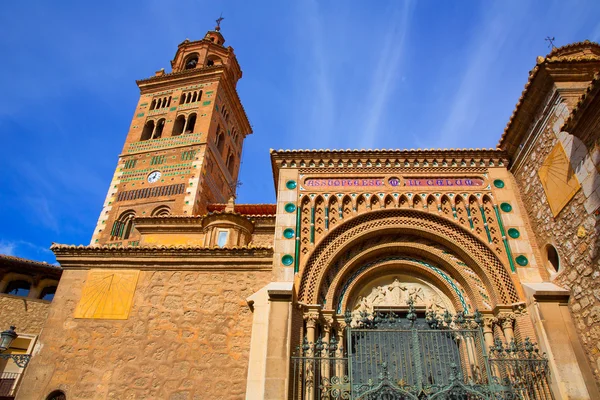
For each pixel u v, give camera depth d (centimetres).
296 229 1708
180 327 1550
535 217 1648
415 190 1817
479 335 1370
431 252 1692
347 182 1859
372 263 1733
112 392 1435
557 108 1508
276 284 1543
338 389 1295
